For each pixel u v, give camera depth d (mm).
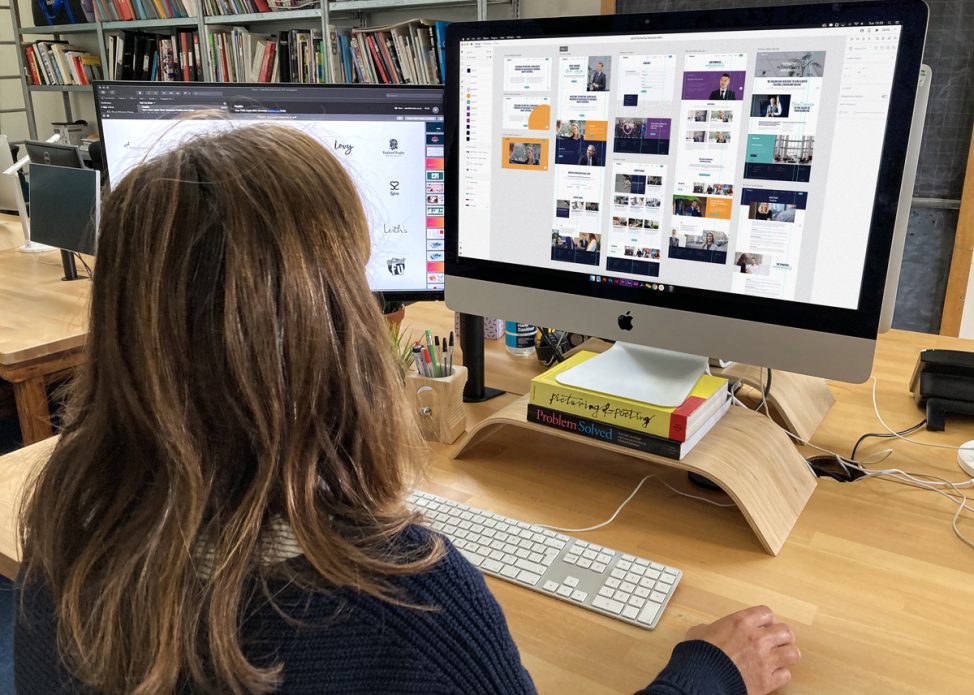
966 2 2414
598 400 985
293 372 438
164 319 427
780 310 930
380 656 432
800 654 703
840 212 866
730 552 888
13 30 5289
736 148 917
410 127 1303
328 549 437
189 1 3988
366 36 3385
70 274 2314
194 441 433
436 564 465
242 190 442
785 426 1160
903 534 915
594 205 1039
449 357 1212
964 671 697
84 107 5320
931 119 2557
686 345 1012
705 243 964
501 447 1167
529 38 1031
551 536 899
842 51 827
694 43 915
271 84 1300
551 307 1116
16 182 2740
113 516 453
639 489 1037
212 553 431
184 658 430
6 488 989
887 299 1116
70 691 502
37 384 1748
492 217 1136
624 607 781
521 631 758
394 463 499
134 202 449
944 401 1213
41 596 520
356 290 477
